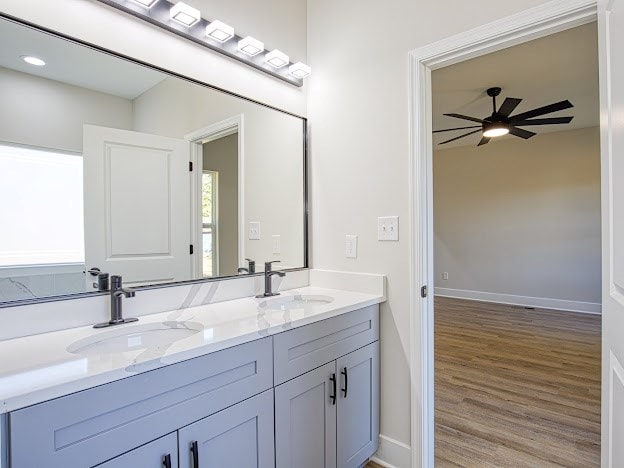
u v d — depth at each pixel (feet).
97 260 4.59
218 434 3.69
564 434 6.86
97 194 4.64
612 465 3.26
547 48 8.87
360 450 5.68
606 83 3.30
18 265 4.00
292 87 7.04
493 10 5.02
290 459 4.49
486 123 11.95
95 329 4.15
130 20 4.85
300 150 7.15
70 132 4.43
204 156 5.74
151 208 5.14
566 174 16.87
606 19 3.28
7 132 3.98
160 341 4.49
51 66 4.26
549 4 4.56
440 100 12.46
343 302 5.57
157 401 3.22
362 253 6.43
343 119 6.70
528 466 5.98
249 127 6.33
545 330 13.73
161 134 5.24
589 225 16.34
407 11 5.86
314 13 7.25
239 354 3.89
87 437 2.81
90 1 4.50
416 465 5.74
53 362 3.09
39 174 4.19
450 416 7.55
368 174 6.33
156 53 5.11
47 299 4.06
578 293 16.66
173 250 5.34
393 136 6.01
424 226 5.74
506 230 18.56
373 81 6.28
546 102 12.76
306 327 4.70
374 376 5.99
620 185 2.90
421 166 5.71
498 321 15.11
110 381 2.92
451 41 5.37
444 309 17.38
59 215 4.32
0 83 3.93
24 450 2.53
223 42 5.84
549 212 17.34
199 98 5.63
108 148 4.73
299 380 4.61
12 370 2.92
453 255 20.31
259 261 6.43
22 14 4.02
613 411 3.22
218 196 5.91
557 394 8.50
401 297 5.93
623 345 2.89
